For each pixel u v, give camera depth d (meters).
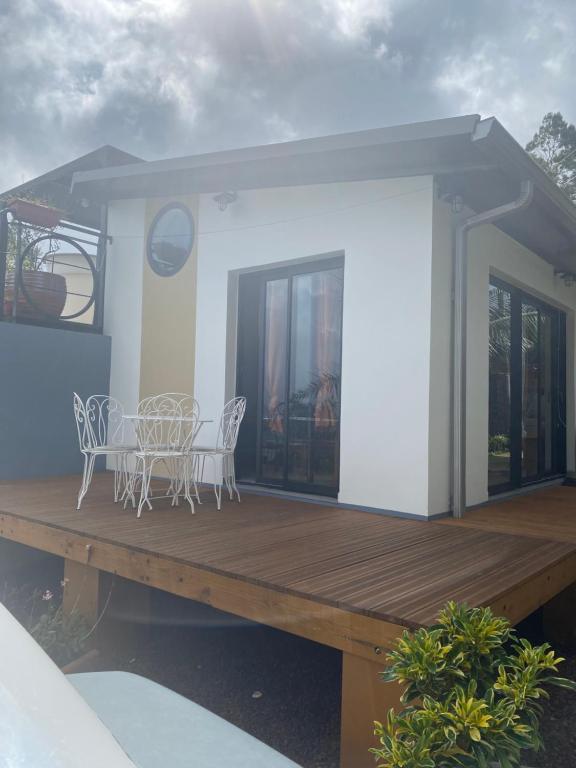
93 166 6.38
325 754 2.21
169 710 1.35
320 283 4.90
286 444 5.05
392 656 1.66
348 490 4.38
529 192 3.71
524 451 5.71
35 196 6.40
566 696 2.60
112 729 1.26
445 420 4.18
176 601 3.41
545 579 2.76
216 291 5.39
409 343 4.10
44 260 6.45
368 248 4.35
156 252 5.93
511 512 4.37
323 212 4.64
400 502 4.10
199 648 3.21
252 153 4.11
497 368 5.17
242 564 2.72
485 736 1.39
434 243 4.05
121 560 3.08
